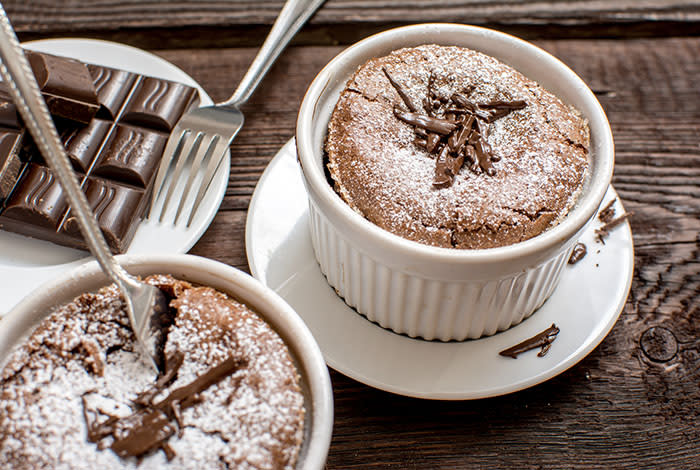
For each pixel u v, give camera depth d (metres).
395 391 0.39
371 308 0.40
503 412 0.39
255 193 0.43
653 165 0.45
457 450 0.39
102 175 0.43
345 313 0.40
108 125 0.44
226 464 0.32
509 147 0.39
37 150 0.43
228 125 0.44
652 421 0.39
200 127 0.44
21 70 0.30
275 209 0.42
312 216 0.40
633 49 0.48
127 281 0.34
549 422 0.39
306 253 0.42
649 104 0.46
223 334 0.34
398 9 0.49
